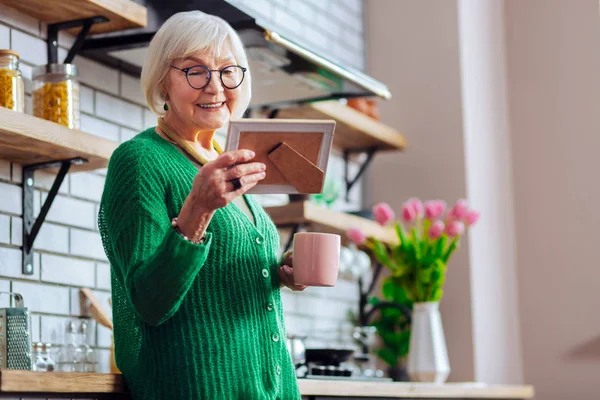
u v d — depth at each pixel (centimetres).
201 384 192
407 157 471
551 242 479
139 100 326
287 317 394
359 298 444
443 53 470
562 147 482
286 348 213
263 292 205
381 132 434
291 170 191
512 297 477
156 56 205
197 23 204
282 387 208
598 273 466
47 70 266
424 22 477
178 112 205
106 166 281
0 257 265
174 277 175
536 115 491
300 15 437
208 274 196
